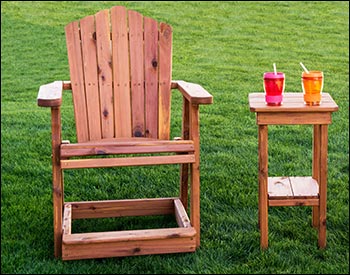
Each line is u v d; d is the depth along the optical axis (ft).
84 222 10.66
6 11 33.45
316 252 9.28
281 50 26.43
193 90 9.67
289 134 15.33
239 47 27.02
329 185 11.87
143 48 10.46
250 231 10.00
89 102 10.35
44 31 30.14
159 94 10.55
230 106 18.21
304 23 31.14
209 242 9.60
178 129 16.26
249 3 35.06
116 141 10.30
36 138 15.29
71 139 15.38
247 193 11.60
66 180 12.41
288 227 10.03
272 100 9.17
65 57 26.27
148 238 9.15
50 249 9.48
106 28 10.36
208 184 12.04
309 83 9.12
